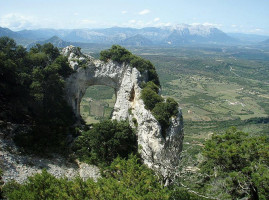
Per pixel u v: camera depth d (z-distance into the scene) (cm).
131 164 3719
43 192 2686
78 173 4241
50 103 5350
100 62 5828
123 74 5719
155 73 5894
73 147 4825
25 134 4519
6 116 4709
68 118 5553
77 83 5797
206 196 3462
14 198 2575
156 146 4691
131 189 3020
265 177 2725
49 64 5500
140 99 5134
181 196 3362
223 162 3253
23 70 5066
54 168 4112
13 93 5078
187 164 4372
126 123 5194
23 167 3791
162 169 4456
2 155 3772
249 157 3141
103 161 4691
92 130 4959
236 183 3059
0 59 4653
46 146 4591
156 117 4712
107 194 2725
